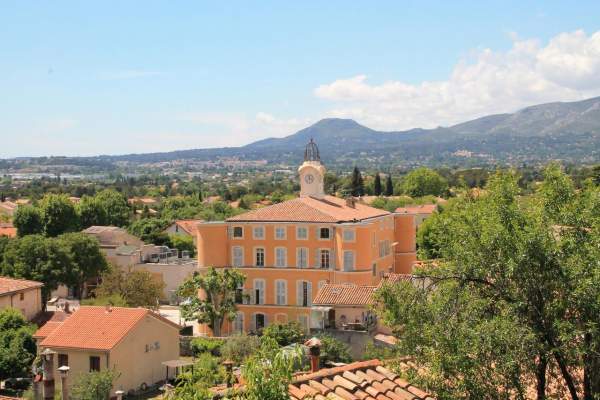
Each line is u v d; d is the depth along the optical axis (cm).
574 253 2164
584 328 2088
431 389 2216
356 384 2284
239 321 9812
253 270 9856
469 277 2309
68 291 12288
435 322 2266
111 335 6681
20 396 6334
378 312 2530
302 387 2244
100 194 19938
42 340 7156
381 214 10950
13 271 10762
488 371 2098
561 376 2302
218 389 2162
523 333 2058
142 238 16188
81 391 5897
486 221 2344
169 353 7438
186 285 9212
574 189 2392
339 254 9575
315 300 7762
